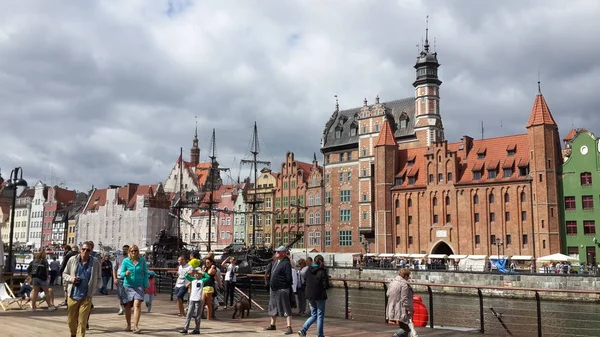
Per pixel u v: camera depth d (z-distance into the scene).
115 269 26.75
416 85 101.31
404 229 92.94
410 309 15.32
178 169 156.25
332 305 51.94
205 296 21.34
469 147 91.88
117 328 18.41
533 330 36.41
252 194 115.25
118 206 147.75
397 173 96.88
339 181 106.75
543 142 79.44
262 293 41.25
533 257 77.38
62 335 16.23
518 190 81.62
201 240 133.25
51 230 163.88
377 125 101.62
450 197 88.62
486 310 48.38
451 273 64.75
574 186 78.19
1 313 21.70
